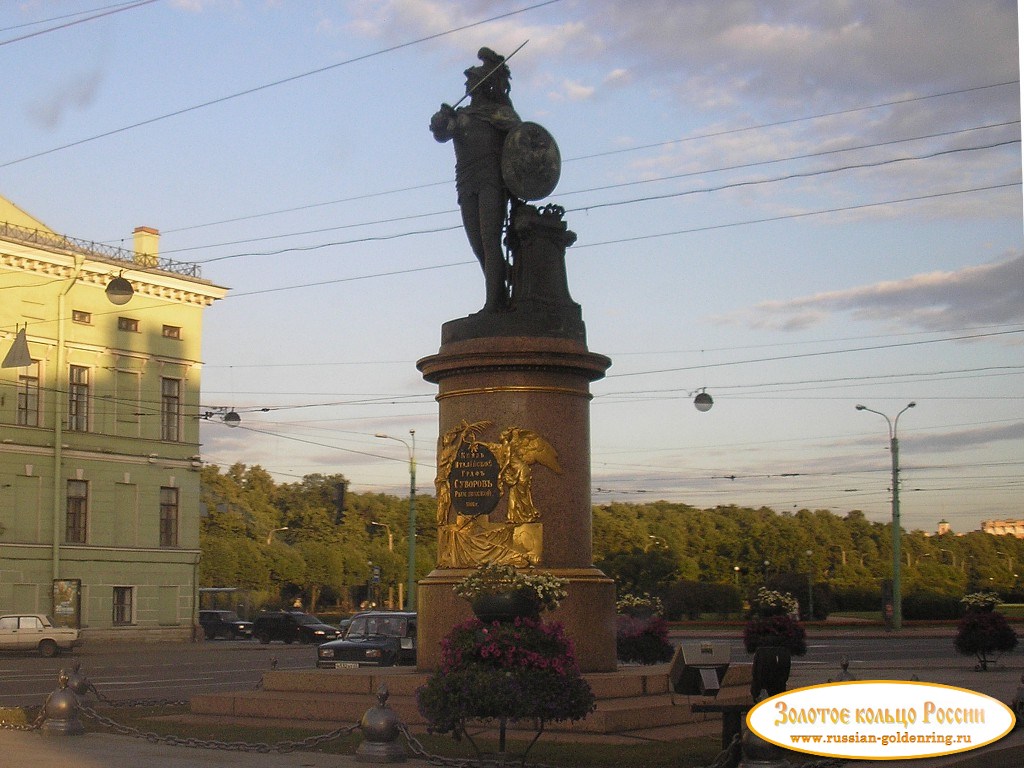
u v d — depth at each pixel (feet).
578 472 49.19
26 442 155.74
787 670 39.14
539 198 51.75
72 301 161.99
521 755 37.14
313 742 39.40
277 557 274.57
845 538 378.73
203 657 128.77
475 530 48.34
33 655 135.33
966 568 431.43
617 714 42.19
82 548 160.45
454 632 34.60
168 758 38.75
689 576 310.04
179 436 174.70
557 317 49.93
